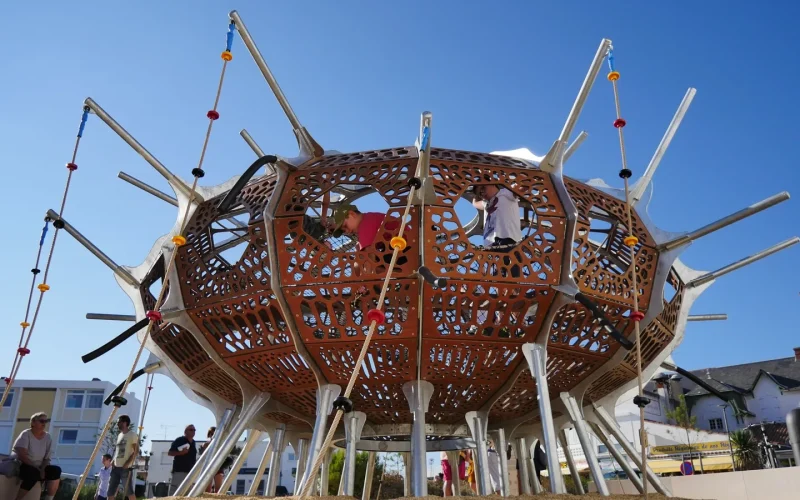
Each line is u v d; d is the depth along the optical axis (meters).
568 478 40.44
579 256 10.75
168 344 13.17
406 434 14.30
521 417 14.45
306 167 11.09
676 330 13.41
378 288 9.94
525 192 10.73
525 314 10.47
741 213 11.48
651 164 13.05
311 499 8.85
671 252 11.98
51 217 11.02
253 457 59.19
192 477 12.59
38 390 56.50
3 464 10.82
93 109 10.68
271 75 10.46
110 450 55.34
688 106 13.16
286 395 12.41
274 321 10.60
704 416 65.44
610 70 9.32
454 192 10.32
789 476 15.50
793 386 63.38
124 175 13.83
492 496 9.09
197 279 11.37
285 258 10.26
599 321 10.30
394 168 10.59
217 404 14.02
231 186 12.81
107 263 12.71
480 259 9.93
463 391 11.85
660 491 13.03
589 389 13.46
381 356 10.60
